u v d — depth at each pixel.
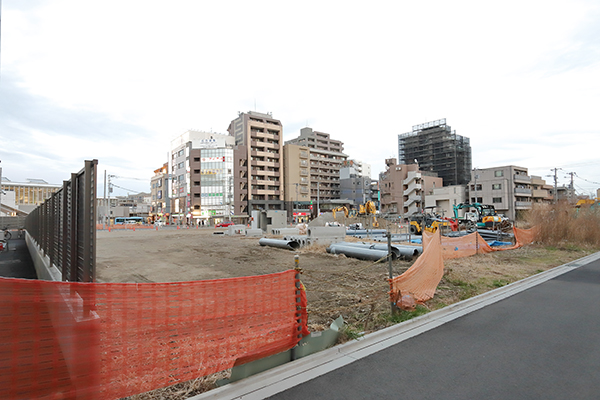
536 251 15.33
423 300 6.39
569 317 5.60
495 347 4.27
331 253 14.20
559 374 3.54
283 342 3.65
